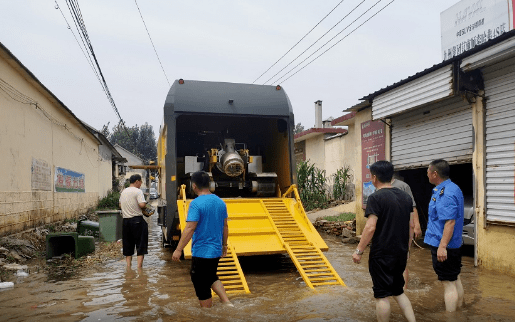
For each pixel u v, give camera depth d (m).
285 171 8.50
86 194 20.34
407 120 9.16
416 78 7.89
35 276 6.59
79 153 18.69
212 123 9.98
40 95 12.23
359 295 5.06
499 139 6.62
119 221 10.97
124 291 5.49
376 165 3.96
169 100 7.69
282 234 6.85
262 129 10.19
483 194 6.88
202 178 4.55
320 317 4.17
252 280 6.15
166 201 7.60
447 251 4.32
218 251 4.43
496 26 8.28
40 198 12.08
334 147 19.34
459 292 4.51
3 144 9.23
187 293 5.34
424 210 10.02
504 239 6.47
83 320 4.23
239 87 8.19
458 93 6.92
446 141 7.93
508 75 6.46
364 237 3.71
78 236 8.22
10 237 9.02
